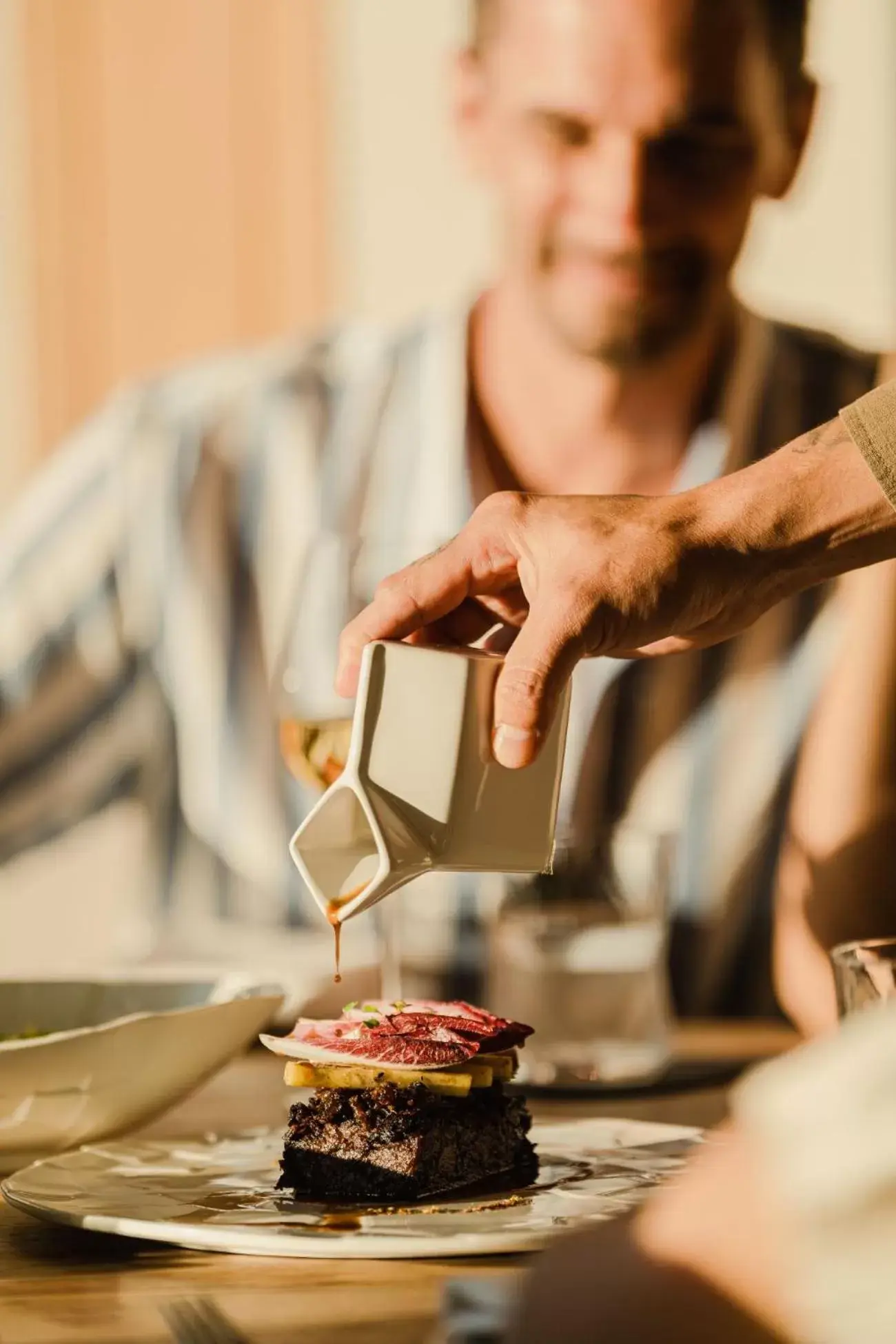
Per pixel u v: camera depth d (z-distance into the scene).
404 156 3.13
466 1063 0.97
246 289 3.08
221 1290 0.75
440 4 3.13
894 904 1.56
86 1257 0.82
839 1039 0.41
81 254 3.04
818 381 2.55
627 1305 0.42
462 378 2.56
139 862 3.00
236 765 2.59
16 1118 0.99
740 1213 0.41
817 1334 0.39
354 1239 0.77
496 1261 0.78
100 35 3.01
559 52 2.25
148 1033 0.99
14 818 2.64
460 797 0.89
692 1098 1.28
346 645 1.05
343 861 0.93
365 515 2.58
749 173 2.31
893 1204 0.38
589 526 0.97
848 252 3.30
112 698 2.68
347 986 1.55
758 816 2.40
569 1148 1.04
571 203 2.30
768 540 0.99
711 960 2.39
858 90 3.29
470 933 2.02
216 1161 1.00
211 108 3.05
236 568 2.63
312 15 3.08
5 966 2.99
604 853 1.36
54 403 3.03
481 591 1.05
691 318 2.38
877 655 1.71
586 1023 1.33
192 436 2.68
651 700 2.41
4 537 2.69
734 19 2.22
